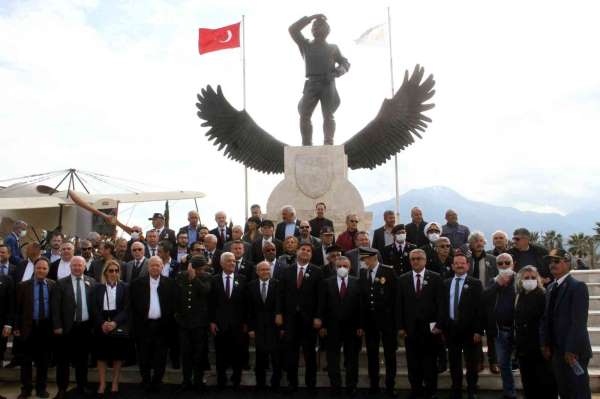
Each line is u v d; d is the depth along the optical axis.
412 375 7.61
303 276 8.18
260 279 8.31
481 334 7.46
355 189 12.65
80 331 8.27
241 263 9.02
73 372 9.30
